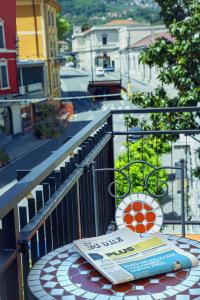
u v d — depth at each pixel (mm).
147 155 9883
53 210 2184
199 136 9273
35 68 36188
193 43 7801
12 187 1811
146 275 1744
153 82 46156
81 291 1681
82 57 96375
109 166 4219
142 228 2760
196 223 3959
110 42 81812
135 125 7969
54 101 40469
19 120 32156
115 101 47188
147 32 65188
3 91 29875
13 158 25875
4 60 29828
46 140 31109
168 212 11547
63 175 2494
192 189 10352
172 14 8844
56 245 2281
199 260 1904
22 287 1819
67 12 119312
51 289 1700
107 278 1721
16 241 1745
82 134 2934
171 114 7918
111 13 124688
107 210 4078
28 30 38812
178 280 1738
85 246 2008
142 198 2770
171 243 2041
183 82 7996
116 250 1973
